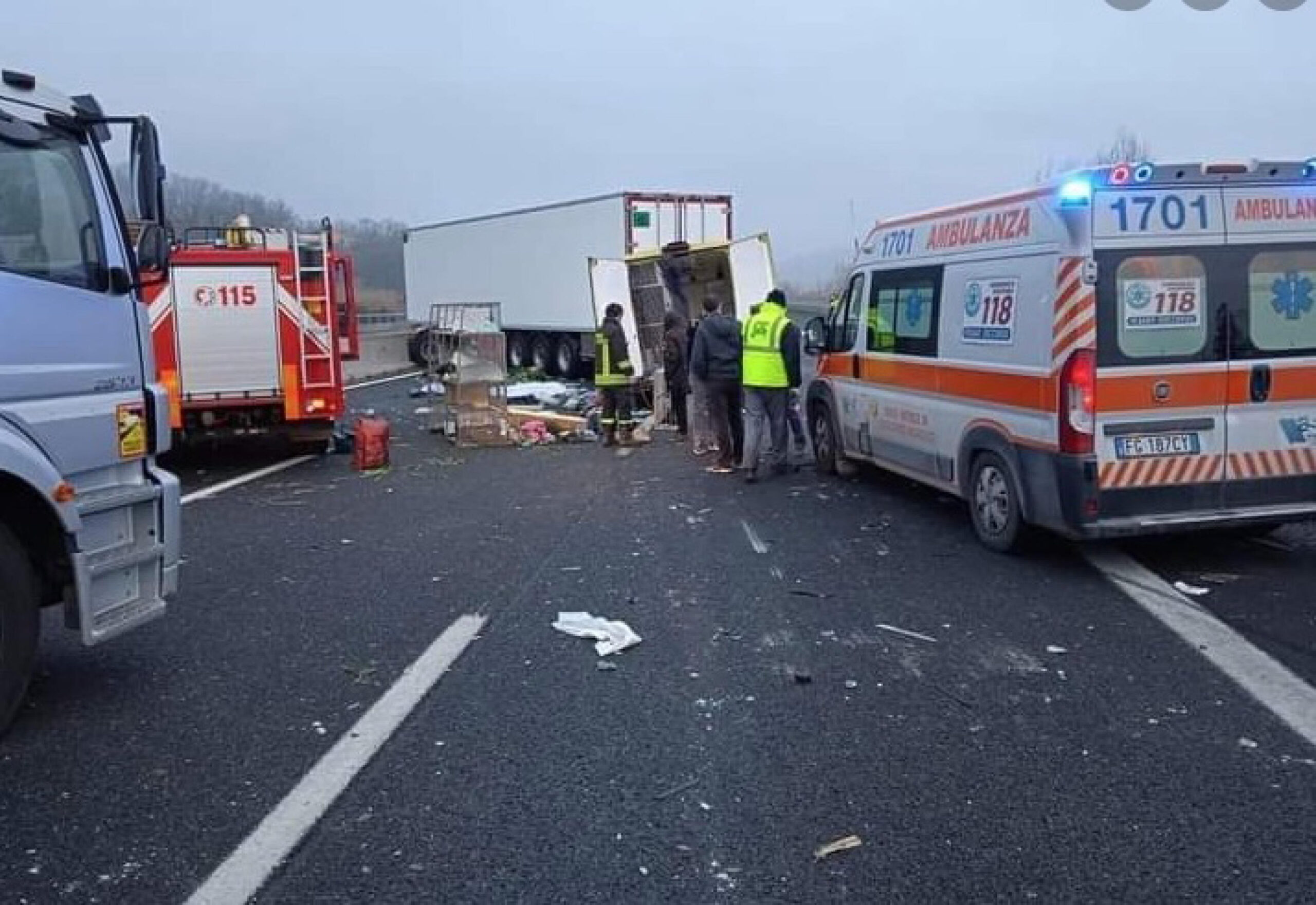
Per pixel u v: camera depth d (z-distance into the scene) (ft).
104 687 16.78
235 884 10.98
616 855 11.53
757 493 33.35
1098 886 10.77
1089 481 21.50
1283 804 12.42
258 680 17.06
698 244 59.98
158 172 16.16
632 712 15.56
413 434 51.49
